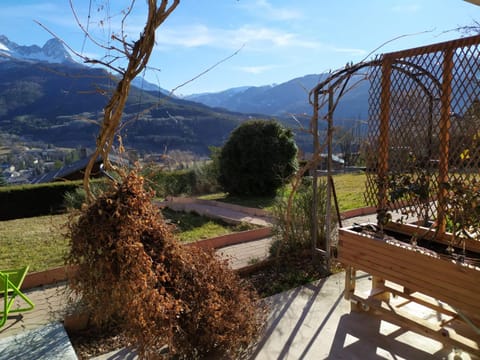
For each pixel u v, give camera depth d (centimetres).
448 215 282
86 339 283
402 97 314
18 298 367
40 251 542
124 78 209
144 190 241
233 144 996
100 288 217
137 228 221
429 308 296
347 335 278
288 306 327
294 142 988
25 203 1037
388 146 333
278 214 476
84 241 215
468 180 270
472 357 243
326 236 417
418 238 310
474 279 219
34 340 266
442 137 287
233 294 259
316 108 407
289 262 436
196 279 243
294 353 256
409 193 310
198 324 235
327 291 357
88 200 235
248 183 995
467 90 264
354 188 1018
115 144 250
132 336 219
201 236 603
